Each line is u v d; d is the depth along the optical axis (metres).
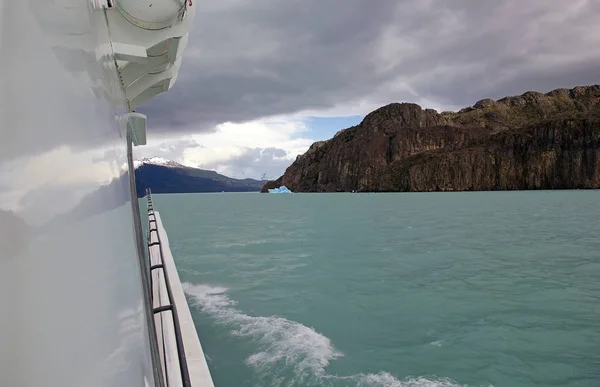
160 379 1.50
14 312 0.39
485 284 12.73
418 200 83.62
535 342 8.02
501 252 18.97
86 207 0.68
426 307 10.28
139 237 1.85
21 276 0.40
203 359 4.08
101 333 0.66
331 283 12.84
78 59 0.77
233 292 11.70
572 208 51.72
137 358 0.98
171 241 23.38
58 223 0.52
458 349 7.70
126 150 2.09
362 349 7.68
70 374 0.48
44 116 0.51
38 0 0.58
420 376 6.71
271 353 7.44
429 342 8.02
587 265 15.75
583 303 10.58
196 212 53.06
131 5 4.77
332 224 34.34
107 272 0.80
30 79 0.49
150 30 5.02
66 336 0.49
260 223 35.78
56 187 0.53
